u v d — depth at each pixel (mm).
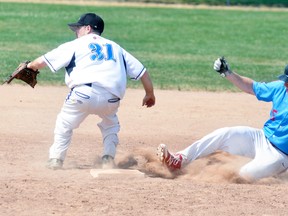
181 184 21078
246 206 18656
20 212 17438
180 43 72188
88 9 106125
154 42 72062
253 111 37656
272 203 19094
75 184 20547
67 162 24266
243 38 79375
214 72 51719
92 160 24844
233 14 110812
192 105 38625
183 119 34844
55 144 22953
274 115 22500
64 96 39719
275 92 22562
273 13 116688
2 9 98250
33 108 35938
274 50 69438
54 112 35156
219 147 23016
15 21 84000
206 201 19016
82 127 31875
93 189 19922
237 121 34844
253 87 22828
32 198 18750
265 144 22734
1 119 32906
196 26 89688
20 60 52562
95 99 22406
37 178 21266
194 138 30672
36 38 69062
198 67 54344
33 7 104000
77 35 23578
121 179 21578
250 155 23031
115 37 75062
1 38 68000
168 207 18250
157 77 48250
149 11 109000
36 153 25766
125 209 17906
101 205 18203
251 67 55938
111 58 22766
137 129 32125
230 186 21094
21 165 23406
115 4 120438
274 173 22422
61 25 81688
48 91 41094
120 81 22641
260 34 84125
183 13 108250
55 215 17266
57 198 18812
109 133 23375
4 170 22516
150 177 22250
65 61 22516
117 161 24359
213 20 98812
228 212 17969
